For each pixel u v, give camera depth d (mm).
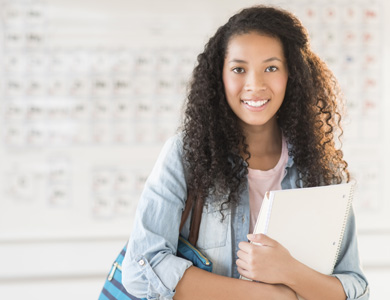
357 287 1011
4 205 2150
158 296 948
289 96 1070
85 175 2176
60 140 2160
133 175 2189
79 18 2137
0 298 2150
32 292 2164
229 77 1003
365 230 2289
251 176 1054
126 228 2199
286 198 920
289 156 1080
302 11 2217
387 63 2270
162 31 2168
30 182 2156
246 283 936
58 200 2170
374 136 2277
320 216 959
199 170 1003
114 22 2148
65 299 2174
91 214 2184
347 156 2271
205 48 1087
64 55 2139
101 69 2156
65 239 2176
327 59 2240
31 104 2141
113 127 2174
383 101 2275
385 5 2256
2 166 2143
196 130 1034
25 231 2158
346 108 2072
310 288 948
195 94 1065
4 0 2107
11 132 2141
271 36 990
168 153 1021
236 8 2186
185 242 1007
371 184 2283
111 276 1077
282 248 938
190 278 933
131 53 2162
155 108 2182
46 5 2123
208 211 1015
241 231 1020
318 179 1067
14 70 2127
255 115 990
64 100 2150
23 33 2123
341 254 1072
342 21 2238
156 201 976
